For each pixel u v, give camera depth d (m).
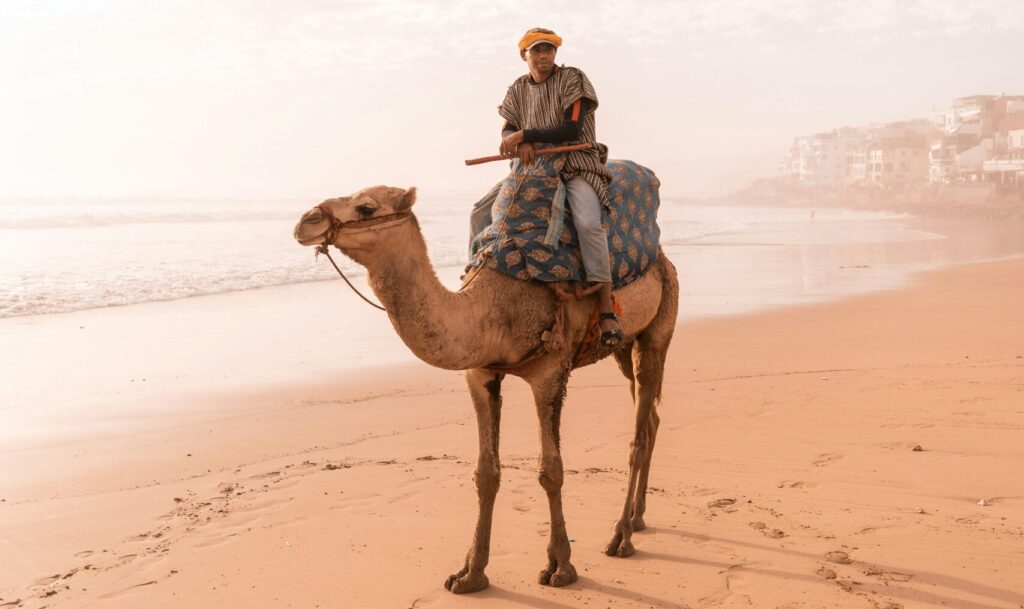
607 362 14.68
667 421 10.66
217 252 40.06
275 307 22.45
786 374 13.41
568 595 6.00
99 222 69.12
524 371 6.14
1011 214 104.62
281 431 10.59
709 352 15.54
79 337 17.86
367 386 13.22
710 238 57.78
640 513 7.16
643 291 6.89
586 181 6.28
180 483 8.56
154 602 5.95
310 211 5.26
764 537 6.95
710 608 5.77
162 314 21.17
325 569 6.43
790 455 9.16
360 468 8.80
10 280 27.56
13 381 13.72
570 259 6.05
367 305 22.81
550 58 6.29
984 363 13.76
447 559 6.60
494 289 5.87
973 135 159.50
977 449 9.12
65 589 6.16
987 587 5.96
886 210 147.50
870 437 9.70
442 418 11.13
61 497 8.20
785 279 29.39
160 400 12.36
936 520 7.21
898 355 14.84
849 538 6.88
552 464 6.08
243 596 6.02
